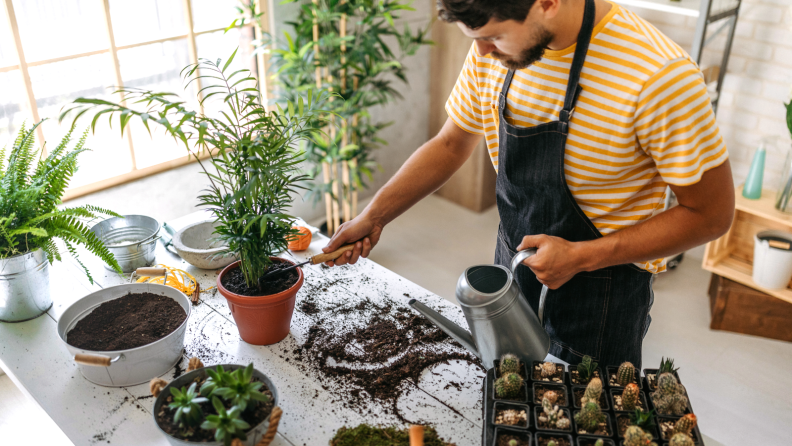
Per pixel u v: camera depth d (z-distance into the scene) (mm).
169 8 2646
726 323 2803
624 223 1280
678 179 1114
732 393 2473
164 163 2816
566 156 1234
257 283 1366
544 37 1025
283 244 1346
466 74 1396
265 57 2982
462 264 3330
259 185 1200
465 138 1480
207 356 1374
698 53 2570
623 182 1240
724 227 1175
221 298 1592
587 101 1158
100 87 2572
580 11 1105
